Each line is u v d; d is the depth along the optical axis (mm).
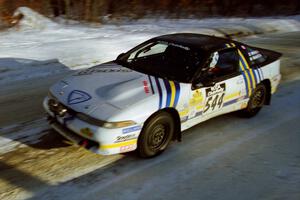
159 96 3869
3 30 11172
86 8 14477
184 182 3686
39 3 14203
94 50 9188
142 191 3459
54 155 3990
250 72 5113
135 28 13547
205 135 4855
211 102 4531
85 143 3639
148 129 3818
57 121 3947
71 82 4188
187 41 4855
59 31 11836
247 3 20797
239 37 13109
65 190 3361
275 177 3896
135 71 4422
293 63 9359
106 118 3496
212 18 18688
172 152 4301
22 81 6648
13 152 3977
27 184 3402
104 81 4109
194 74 4293
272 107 6145
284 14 21594
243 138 4848
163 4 17984
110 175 3686
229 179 3805
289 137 4980
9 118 4930
